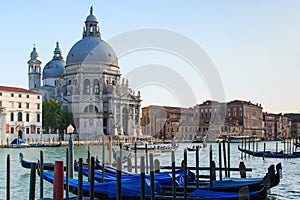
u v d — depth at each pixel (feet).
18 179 110.73
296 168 147.13
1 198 85.20
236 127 487.61
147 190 61.16
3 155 214.69
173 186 59.47
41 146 305.73
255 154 184.24
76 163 105.40
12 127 362.12
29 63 497.87
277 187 102.37
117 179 54.24
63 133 388.57
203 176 91.25
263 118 623.36
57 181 59.21
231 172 130.21
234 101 530.68
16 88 378.12
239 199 58.44
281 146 383.04
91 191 55.52
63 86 421.59
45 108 394.73
